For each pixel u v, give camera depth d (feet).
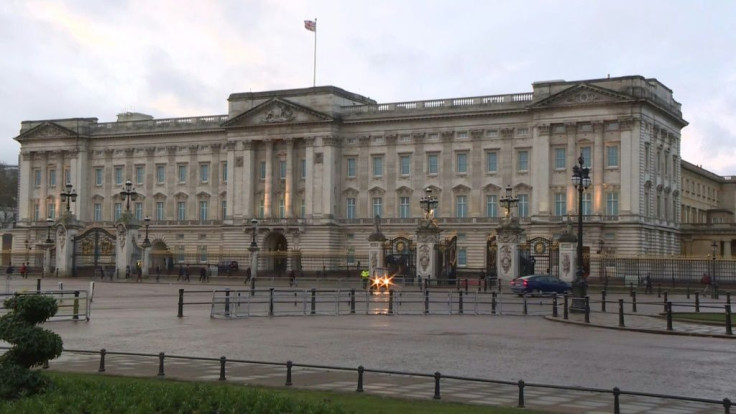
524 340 122.42
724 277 293.84
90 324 142.41
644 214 364.17
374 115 417.90
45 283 291.17
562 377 88.63
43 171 495.82
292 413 60.39
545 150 374.63
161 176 474.08
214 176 459.32
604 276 313.94
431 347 112.88
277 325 143.43
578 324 147.74
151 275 359.25
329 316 164.55
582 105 367.25
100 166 488.02
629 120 358.84
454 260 297.74
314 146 423.64
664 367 96.32
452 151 402.93
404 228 408.26
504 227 286.66
